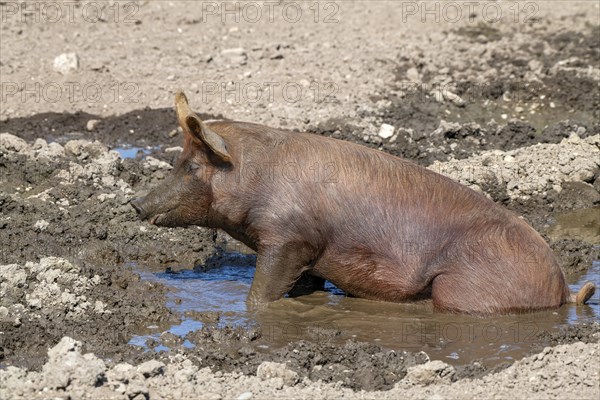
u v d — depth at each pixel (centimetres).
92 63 6050
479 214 3300
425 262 3294
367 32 6888
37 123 5400
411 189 3312
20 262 3628
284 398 2636
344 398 2645
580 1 7488
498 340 3111
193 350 2988
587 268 3859
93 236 3994
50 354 2723
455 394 2658
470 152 5059
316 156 3328
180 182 3372
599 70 6162
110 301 3353
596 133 5275
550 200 4603
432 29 6975
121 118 5506
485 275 3259
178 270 3803
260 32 6812
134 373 2727
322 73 6097
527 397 2628
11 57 6094
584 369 2766
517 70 6200
